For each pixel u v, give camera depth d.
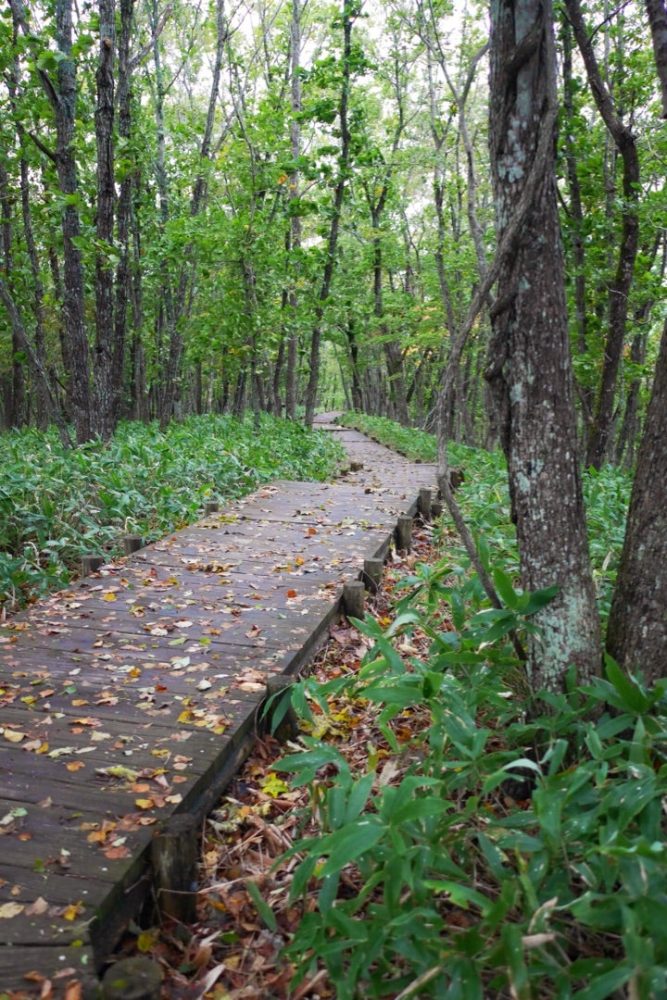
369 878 2.30
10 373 23.84
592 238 10.60
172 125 15.94
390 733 3.07
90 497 7.98
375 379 41.91
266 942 2.59
